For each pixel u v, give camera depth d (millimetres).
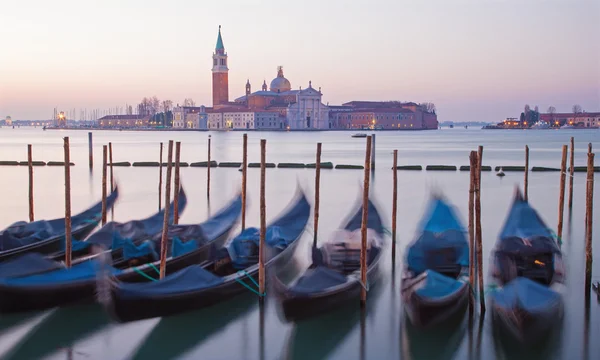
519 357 15258
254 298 18828
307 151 93250
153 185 47594
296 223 25266
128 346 16016
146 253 20188
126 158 75312
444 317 16547
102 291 16672
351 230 22062
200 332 16766
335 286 17062
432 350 15664
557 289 18781
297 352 15656
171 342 16188
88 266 18219
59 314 17766
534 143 122812
